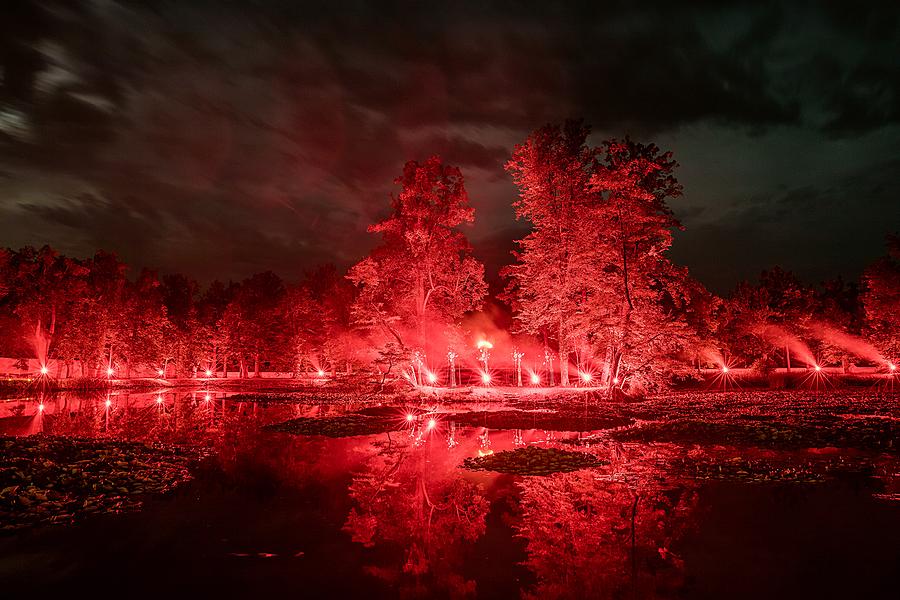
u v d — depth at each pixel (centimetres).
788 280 5375
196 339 7375
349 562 759
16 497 1030
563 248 4103
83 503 1040
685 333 3500
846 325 5594
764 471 1250
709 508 974
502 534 878
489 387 4169
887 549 760
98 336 6122
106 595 643
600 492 1112
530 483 1212
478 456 1582
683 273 3678
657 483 1171
